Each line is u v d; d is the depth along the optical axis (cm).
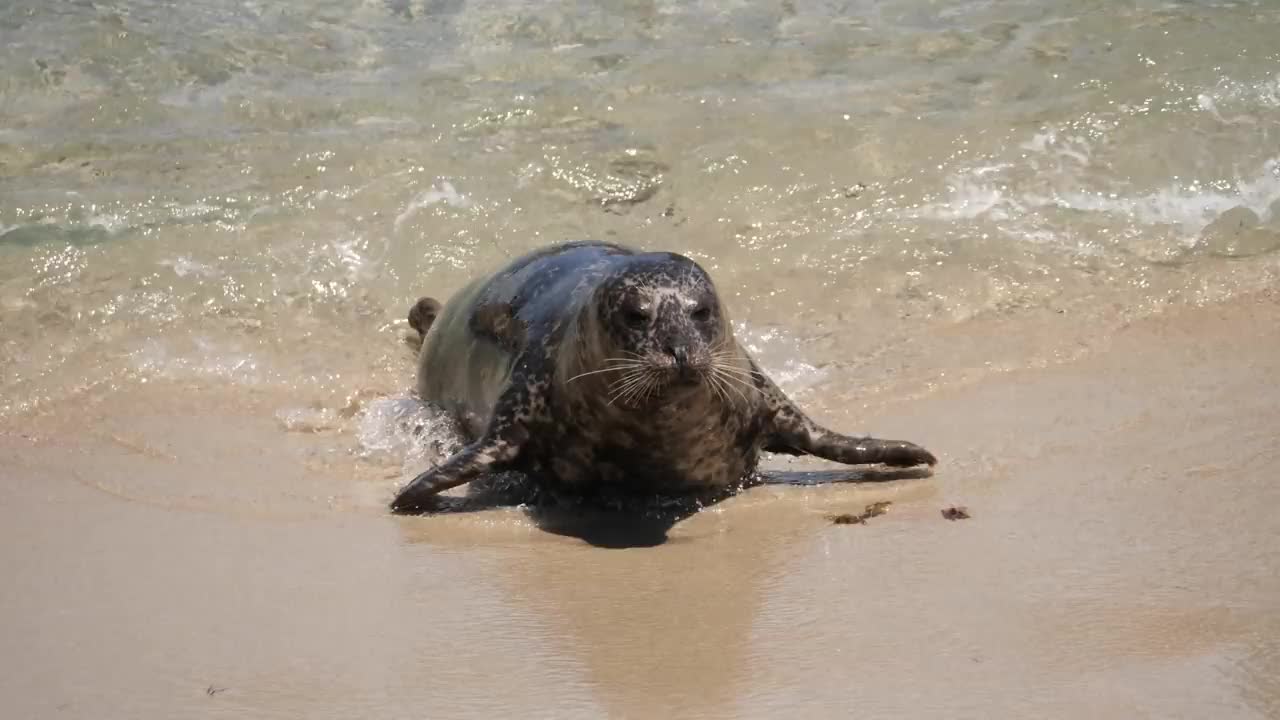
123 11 4716
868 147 4016
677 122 4175
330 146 4038
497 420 2550
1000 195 3838
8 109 4209
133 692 1664
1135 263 3566
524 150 4038
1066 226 3719
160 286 3434
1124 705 1542
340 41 4659
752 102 4278
